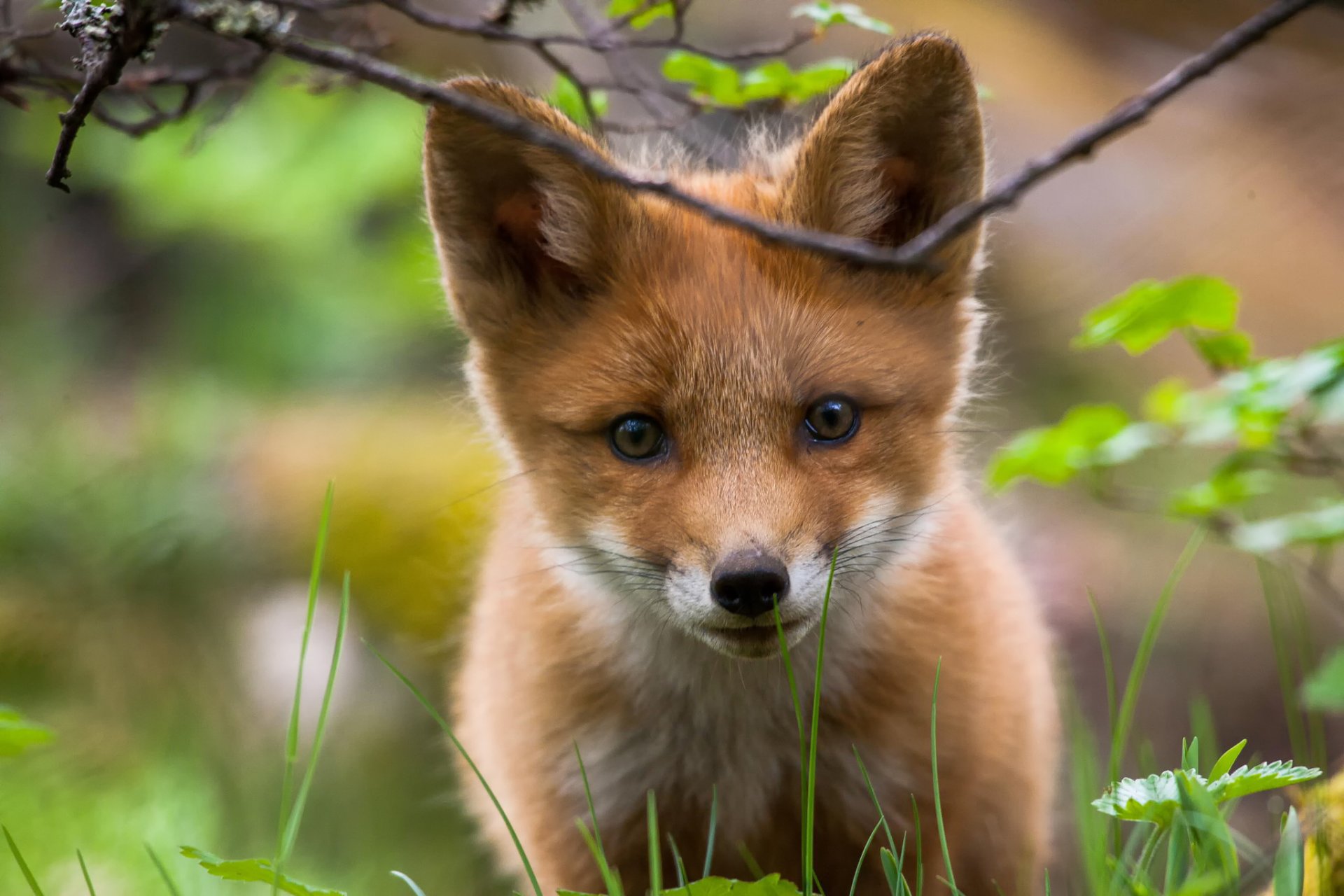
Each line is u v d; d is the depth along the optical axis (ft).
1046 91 64.64
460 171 24.40
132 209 64.69
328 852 37.88
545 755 25.36
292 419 53.57
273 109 57.77
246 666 43.70
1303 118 61.11
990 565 27.81
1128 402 60.59
